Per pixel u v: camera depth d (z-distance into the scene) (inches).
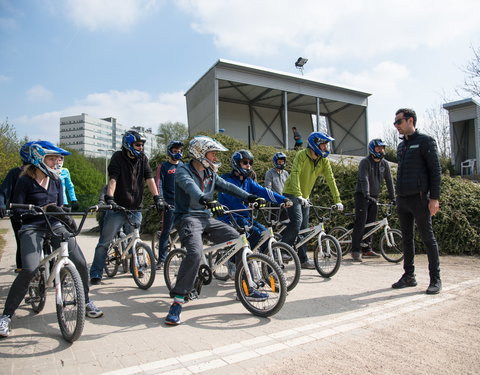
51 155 135.4
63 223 134.0
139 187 194.4
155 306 154.7
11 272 237.8
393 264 241.6
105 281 202.8
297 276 167.2
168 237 239.8
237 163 181.0
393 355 103.3
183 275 133.2
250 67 624.4
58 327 130.3
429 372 93.2
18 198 130.8
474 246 277.1
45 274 132.3
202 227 143.9
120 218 189.2
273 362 99.8
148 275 180.5
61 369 97.4
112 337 119.6
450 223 280.7
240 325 129.7
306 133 859.4
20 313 146.9
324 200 311.0
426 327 125.0
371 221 258.8
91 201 1482.5
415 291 172.2
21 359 104.0
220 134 424.8
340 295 167.2
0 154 998.4
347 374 92.4
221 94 747.4
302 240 222.8
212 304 157.0
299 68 773.3
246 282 143.5
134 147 184.2
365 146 788.6
